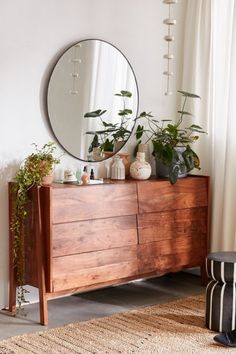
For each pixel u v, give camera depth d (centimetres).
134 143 475
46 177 395
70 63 429
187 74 493
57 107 425
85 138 442
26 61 409
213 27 480
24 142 413
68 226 391
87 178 412
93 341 355
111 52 450
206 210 475
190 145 489
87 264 402
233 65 461
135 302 435
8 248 411
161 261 445
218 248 484
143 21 470
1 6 396
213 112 486
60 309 416
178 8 489
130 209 424
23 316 400
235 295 370
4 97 402
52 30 419
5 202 407
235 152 467
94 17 440
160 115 489
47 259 385
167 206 447
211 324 374
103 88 448
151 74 480
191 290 467
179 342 355
